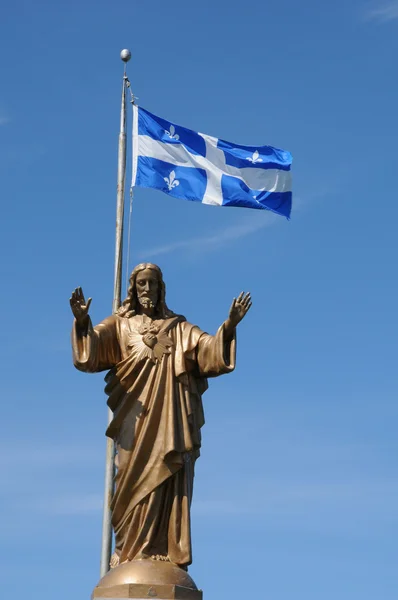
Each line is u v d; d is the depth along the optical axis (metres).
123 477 32.19
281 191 51.94
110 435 32.91
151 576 30.86
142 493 31.89
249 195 51.28
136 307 34.31
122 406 32.62
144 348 32.94
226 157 51.25
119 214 46.38
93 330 32.50
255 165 51.62
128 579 30.83
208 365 32.84
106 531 40.06
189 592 30.95
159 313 34.19
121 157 47.56
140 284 34.06
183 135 50.72
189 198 50.22
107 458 40.88
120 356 33.25
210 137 51.19
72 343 32.41
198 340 33.12
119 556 31.97
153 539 31.75
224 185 50.91
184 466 32.22
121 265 45.38
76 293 31.88
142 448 32.09
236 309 32.34
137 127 49.88
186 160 50.44
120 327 33.56
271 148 51.94
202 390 33.59
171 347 33.09
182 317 34.16
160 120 50.38
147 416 32.34
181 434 32.34
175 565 31.52
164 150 50.06
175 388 32.75
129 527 31.84
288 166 52.06
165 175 49.84
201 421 33.22
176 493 32.06
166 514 32.09
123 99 48.47
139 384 32.66
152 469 31.98
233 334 32.72
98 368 33.03
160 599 30.50
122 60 49.66
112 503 32.25
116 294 44.72
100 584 31.14
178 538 31.77
